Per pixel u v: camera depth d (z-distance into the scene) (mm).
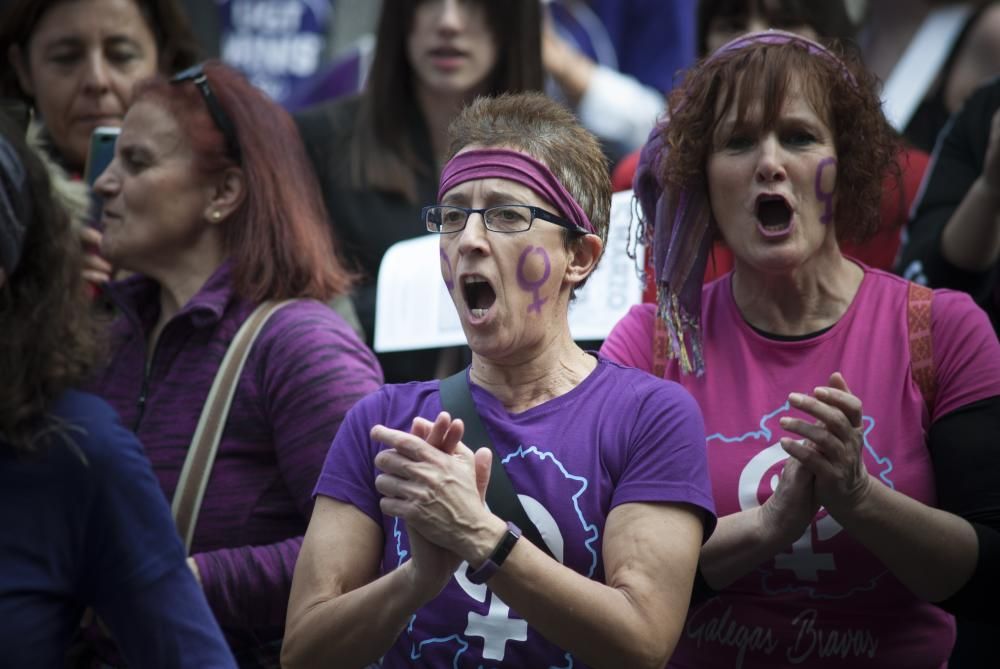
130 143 13570
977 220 14461
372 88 18000
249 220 13367
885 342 11484
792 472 10375
